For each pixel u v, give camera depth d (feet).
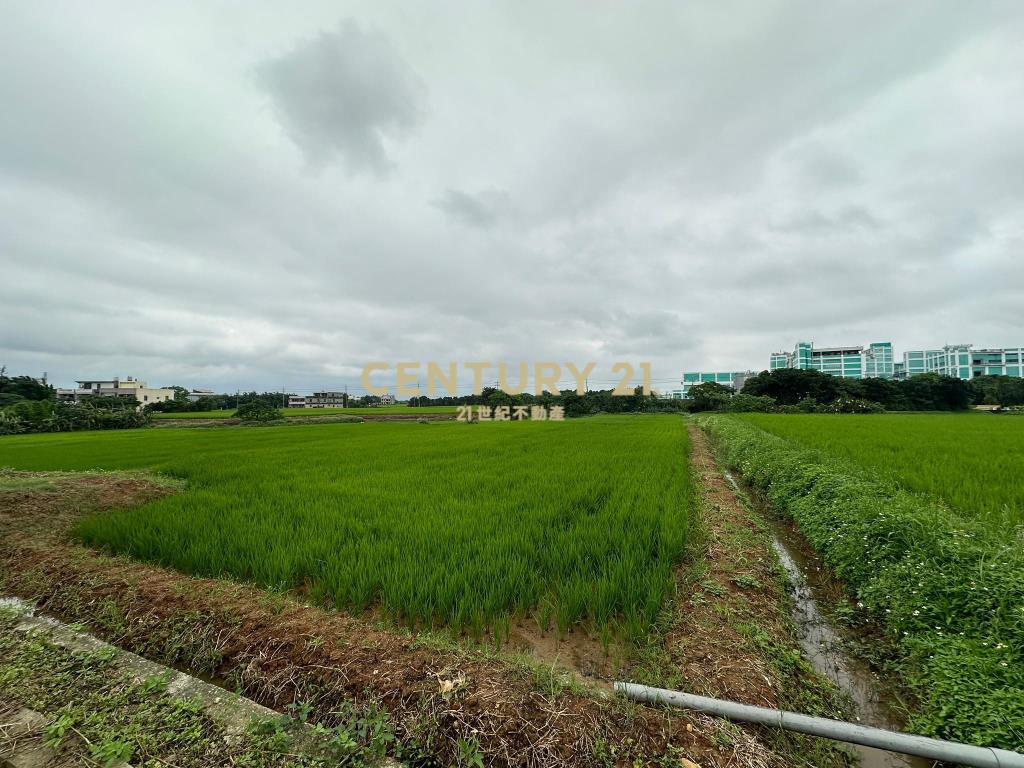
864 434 53.36
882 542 15.85
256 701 9.57
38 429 121.70
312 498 24.39
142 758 7.45
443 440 63.26
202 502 23.81
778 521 25.02
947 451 36.14
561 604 12.61
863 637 13.06
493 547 16.07
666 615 12.36
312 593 13.74
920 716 9.36
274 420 164.86
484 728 8.06
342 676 9.47
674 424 103.50
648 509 21.20
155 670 9.95
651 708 8.59
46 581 14.87
